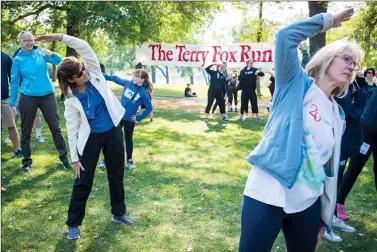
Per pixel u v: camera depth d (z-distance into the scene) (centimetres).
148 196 459
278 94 196
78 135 330
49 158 604
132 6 1503
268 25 1995
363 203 460
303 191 188
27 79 522
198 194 468
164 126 963
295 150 183
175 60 1388
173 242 347
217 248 339
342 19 191
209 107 1025
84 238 351
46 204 428
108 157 355
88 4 1493
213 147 736
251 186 190
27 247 334
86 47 328
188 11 1883
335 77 195
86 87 328
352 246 350
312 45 1229
